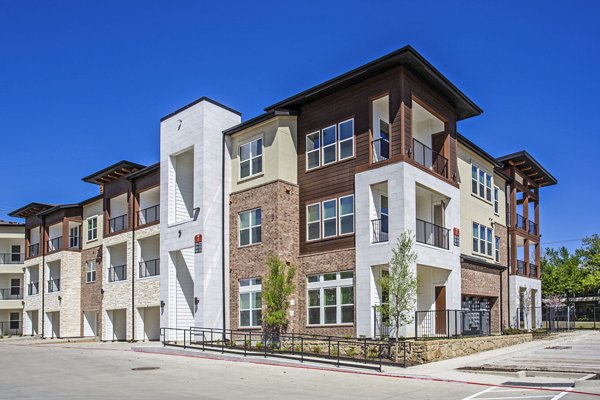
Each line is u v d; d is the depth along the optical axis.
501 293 34.59
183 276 31.66
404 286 21.64
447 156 27.59
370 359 20.80
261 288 27.38
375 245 24.12
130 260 36.91
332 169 26.67
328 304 25.75
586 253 59.88
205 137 29.77
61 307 43.22
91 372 19.05
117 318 39.28
